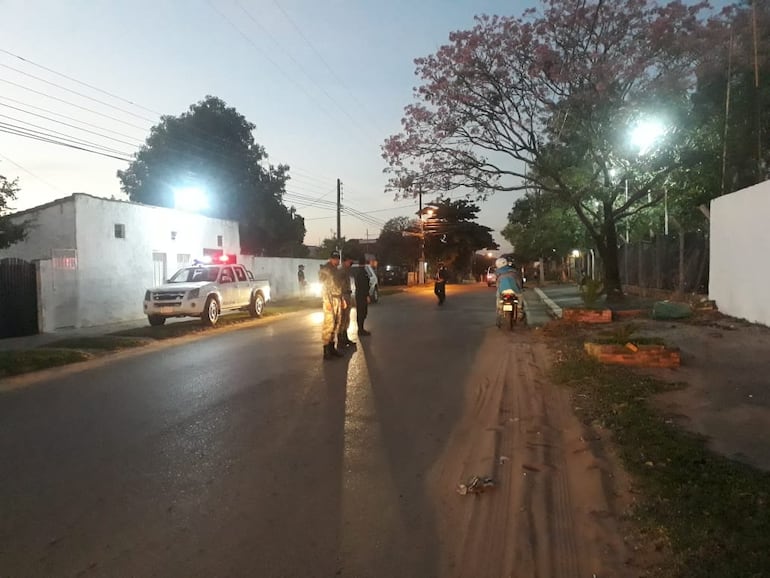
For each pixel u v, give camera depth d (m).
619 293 19.86
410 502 4.74
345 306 11.73
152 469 5.43
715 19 15.83
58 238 18.38
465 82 18.33
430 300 29.28
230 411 7.43
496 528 4.29
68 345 13.16
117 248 20.14
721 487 4.46
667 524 3.98
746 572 3.31
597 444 5.77
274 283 31.89
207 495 4.85
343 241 54.06
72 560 3.83
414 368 10.21
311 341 13.64
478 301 28.06
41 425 6.93
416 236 66.19
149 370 10.45
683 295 16.45
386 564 3.80
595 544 3.95
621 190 19.70
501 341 13.38
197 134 38.44
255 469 5.44
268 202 41.66
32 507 4.62
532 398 7.88
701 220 20.75
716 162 16.80
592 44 16.98
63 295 17.70
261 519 4.42
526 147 19.05
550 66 17.19
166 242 22.94
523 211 41.38
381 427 6.76
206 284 17.42
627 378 8.11
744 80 15.98
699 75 16.03
